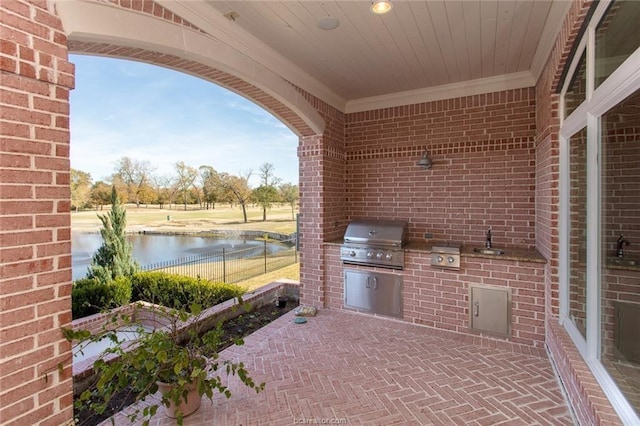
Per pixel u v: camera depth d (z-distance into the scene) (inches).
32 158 69.1
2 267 64.4
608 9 82.1
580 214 108.1
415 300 173.8
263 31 129.7
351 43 139.4
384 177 209.5
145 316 191.9
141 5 96.0
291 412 103.3
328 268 198.7
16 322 66.4
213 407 105.5
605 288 89.6
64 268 74.7
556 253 131.2
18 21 67.0
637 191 81.0
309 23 123.6
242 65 133.5
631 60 65.3
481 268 156.8
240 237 498.6
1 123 64.2
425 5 111.4
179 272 291.7
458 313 162.7
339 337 159.2
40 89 70.7
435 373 125.9
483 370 127.7
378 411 103.7
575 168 114.4
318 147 196.7
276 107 170.6
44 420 70.6
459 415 101.5
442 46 141.2
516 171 173.6
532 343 146.9
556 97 130.4
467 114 184.5
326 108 199.2
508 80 173.2
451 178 189.9
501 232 177.9
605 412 76.3
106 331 95.7
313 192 199.5
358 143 216.7
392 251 176.9
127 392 116.0
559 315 130.6
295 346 149.7
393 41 137.5
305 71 168.7
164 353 90.4
